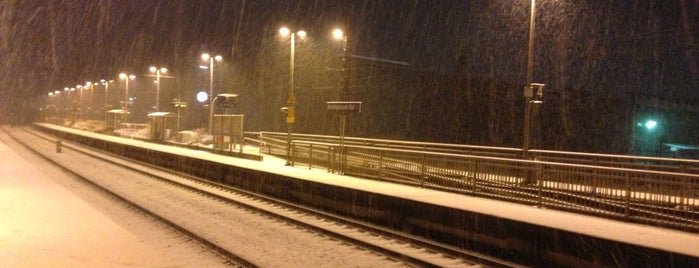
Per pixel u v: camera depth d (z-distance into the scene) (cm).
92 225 1398
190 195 2050
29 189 2166
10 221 1436
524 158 2025
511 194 1502
